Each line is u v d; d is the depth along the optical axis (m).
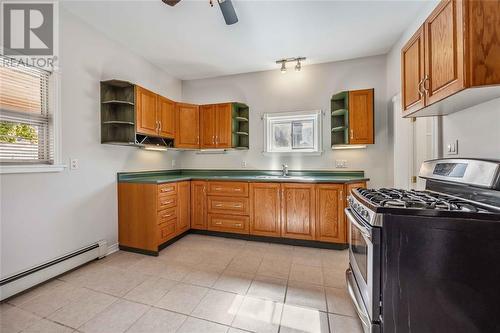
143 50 3.03
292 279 2.08
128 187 2.75
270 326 1.49
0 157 1.81
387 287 1.07
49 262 2.05
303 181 2.82
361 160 3.26
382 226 1.07
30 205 1.94
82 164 2.37
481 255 0.97
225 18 2.00
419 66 1.57
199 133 3.68
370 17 2.34
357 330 1.46
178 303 1.73
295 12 2.25
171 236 2.90
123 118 2.72
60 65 2.16
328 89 3.40
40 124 2.06
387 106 3.12
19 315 1.59
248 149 3.78
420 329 1.04
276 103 3.64
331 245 2.77
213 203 3.21
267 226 2.98
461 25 1.09
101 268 2.29
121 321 1.53
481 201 1.24
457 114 1.69
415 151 2.64
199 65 3.50
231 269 2.27
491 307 0.97
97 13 2.27
